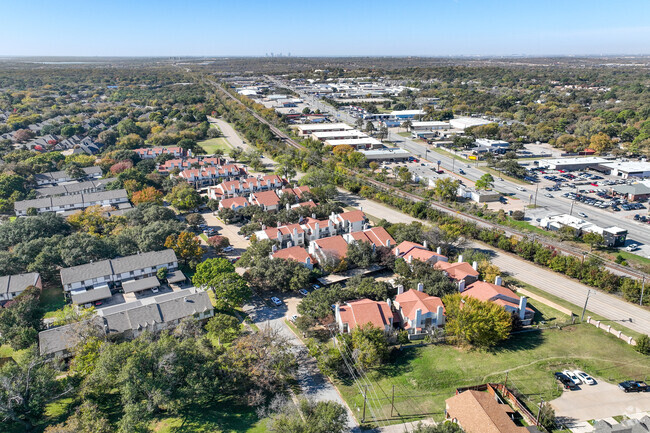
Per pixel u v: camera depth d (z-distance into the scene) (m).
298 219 158.38
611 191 198.38
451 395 78.69
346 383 82.56
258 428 71.81
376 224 157.38
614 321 102.25
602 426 68.50
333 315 98.81
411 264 119.12
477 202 190.38
